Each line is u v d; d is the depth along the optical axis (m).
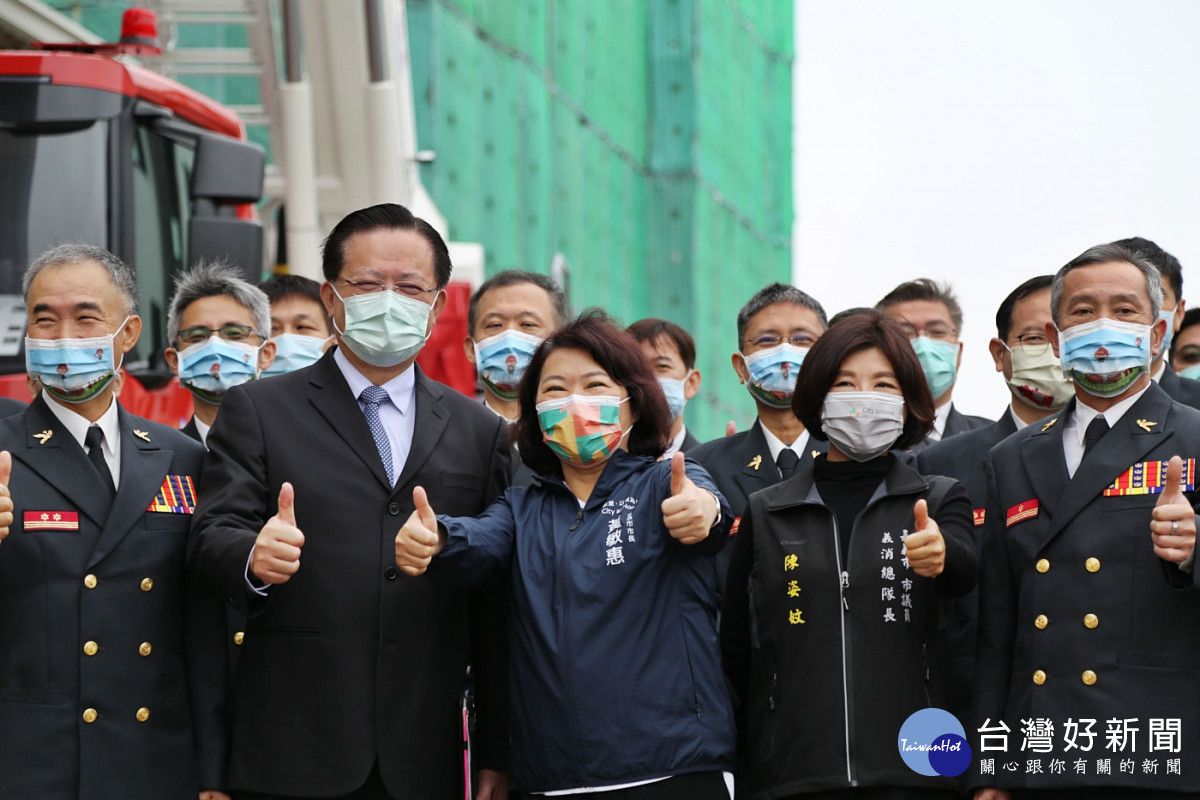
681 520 3.84
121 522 4.04
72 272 4.09
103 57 6.82
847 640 4.09
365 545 4.05
